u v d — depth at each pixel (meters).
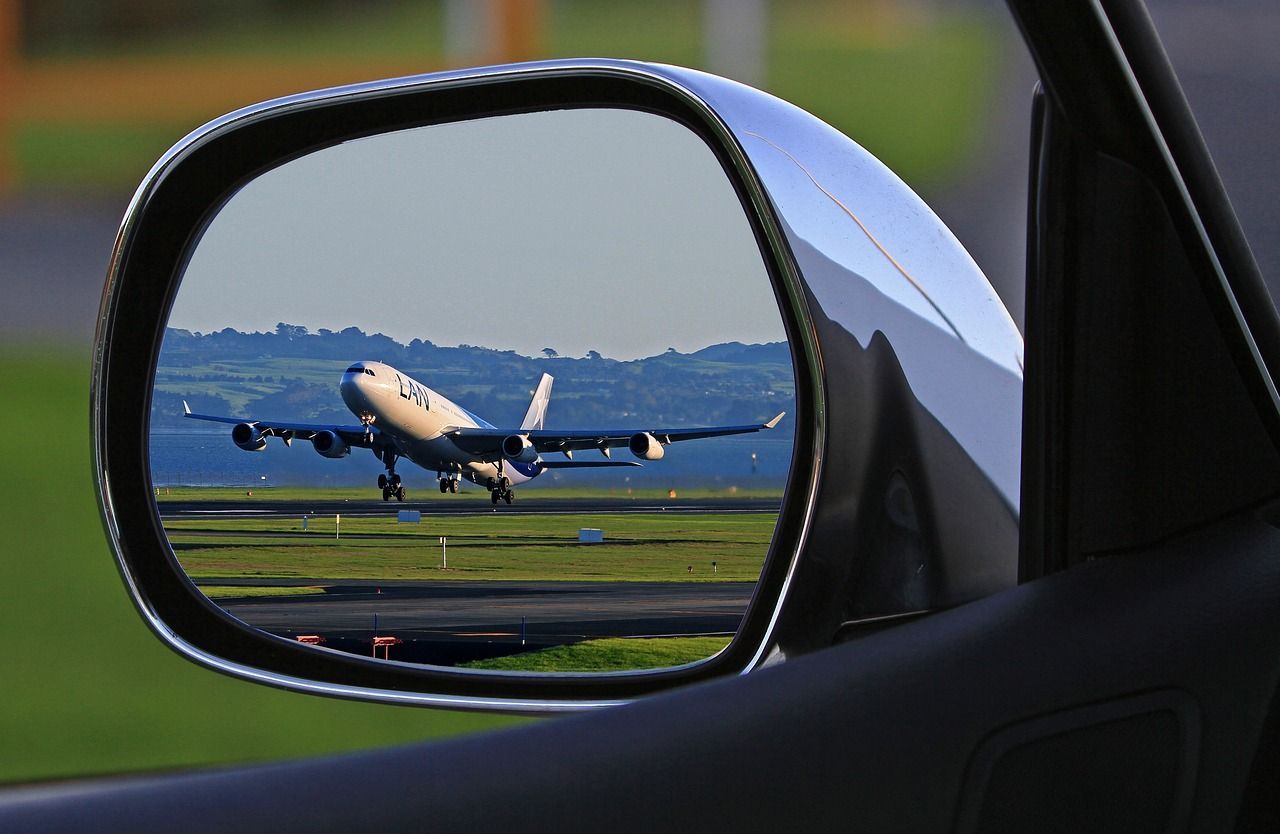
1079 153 1.15
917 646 1.10
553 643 1.96
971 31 19.53
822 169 1.54
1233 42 9.08
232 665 1.91
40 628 12.84
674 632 1.65
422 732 8.97
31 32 27.59
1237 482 1.15
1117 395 1.15
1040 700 1.04
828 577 1.40
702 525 1.58
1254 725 1.02
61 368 19.03
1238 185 4.97
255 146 2.02
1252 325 1.16
